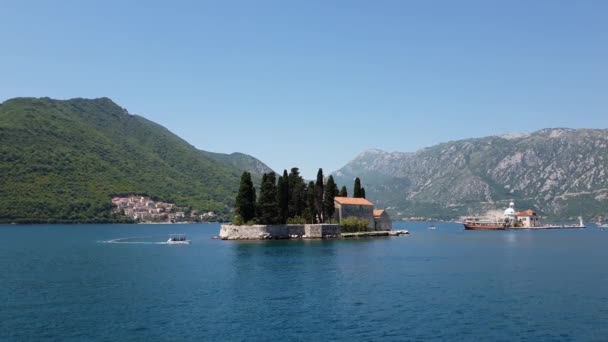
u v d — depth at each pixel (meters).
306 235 186.38
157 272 99.31
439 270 103.19
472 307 67.12
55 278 91.56
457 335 54.38
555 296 74.81
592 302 70.50
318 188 197.75
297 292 77.44
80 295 74.94
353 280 89.06
